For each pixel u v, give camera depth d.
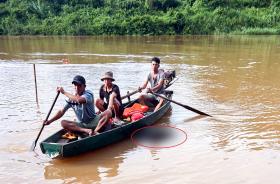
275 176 4.91
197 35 32.12
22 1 38.34
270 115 7.49
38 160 5.45
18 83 10.78
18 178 4.92
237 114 7.61
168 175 4.97
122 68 13.51
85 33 33.19
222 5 37.53
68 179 4.90
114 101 6.46
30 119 7.32
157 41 25.36
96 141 5.70
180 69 13.19
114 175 5.01
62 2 39.25
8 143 6.06
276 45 21.33
